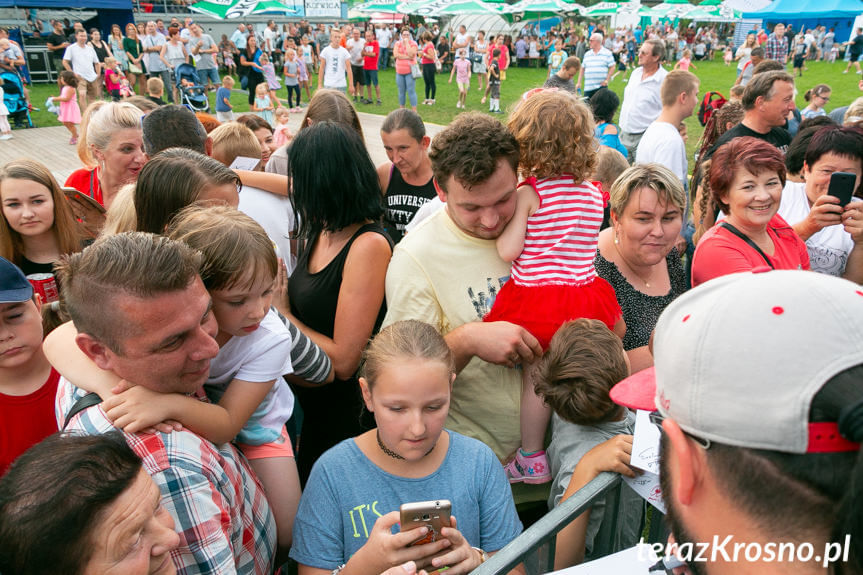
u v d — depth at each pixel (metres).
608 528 1.44
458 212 1.88
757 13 29.56
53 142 12.66
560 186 1.95
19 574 0.95
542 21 37.75
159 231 1.90
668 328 0.81
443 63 29.92
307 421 2.46
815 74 26.02
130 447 1.14
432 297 2.01
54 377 1.90
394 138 3.58
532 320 1.93
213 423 1.37
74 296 1.20
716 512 0.72
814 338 0.66
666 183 2.28
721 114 5.25
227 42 23.97
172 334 1.20
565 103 1.91
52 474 0.96
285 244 3.15
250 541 1.48
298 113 17.42
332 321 2.33
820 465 0.63
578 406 1.72
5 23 22.39
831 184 2.78
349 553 1.54
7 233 2.63
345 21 35.56
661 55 7.14
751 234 2.59
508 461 2.12
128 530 0.98
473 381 2.03
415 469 1.57
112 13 23.91
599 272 2.52
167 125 2.90
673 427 0.76
